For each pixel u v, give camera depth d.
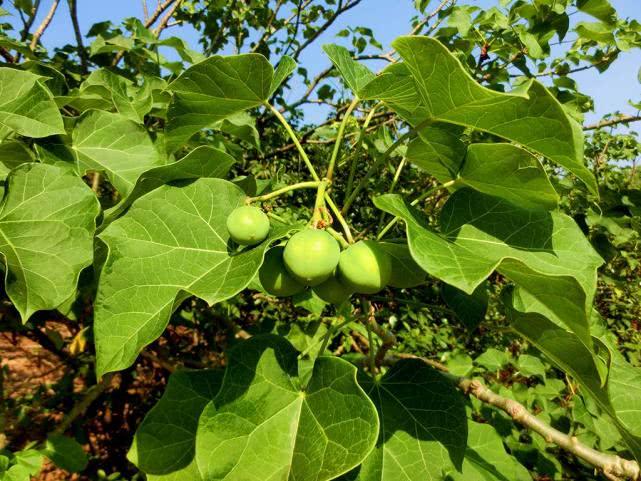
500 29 0.48
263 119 0.72
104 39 0.51
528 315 0.24
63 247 0.23
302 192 0.82
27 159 0.30
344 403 0.22
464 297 0.30
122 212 0.28
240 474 0.22
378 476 0.25
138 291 0.22
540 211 0.25
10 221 0.23
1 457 0.32
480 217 0.26
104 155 0.30
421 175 0.70
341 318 0.55
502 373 0.71
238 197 0.26
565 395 0.66
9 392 0.60
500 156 0.23
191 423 0.27
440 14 0.53
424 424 0.26
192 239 0.25
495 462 0.36
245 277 0.20
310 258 0.22
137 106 0.38
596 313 0.31
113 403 0.68
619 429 0.23
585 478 0.49
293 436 0.24
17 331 0.55
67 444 0.38
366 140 0.48
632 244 0.89
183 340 0.76
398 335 0.73
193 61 0.47
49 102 0.28
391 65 0.25
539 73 0.56
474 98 0.21
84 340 0.57
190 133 0.30
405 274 0.25
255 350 0.26
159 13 0.62
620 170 0.97
